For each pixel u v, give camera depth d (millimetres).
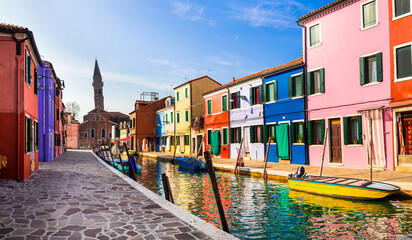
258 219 8312
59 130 32250
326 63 16750
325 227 7430
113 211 6102
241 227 7648
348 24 15609
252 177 15789
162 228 4930
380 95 13977
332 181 10695
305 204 9781
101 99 102125
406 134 12961
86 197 7613
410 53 12922
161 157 32125
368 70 14789
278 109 20188
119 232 4715
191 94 34344
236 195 11609
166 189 8648
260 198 10906
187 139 35094
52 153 24516
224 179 15891
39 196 7734
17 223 5191
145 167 24500
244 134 24000
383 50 13953
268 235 7004
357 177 11852
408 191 9531
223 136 26922
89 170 14938
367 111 14367
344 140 15539
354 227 7332
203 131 31188
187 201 11031
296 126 18953
